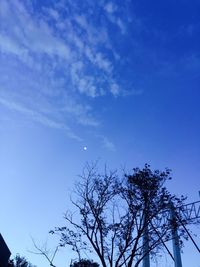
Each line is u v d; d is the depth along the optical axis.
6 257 20.02
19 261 41.72
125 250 17.72
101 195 20.12
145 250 18.28
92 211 19.45
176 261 20.09
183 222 19.02
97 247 17.84
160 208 19.38
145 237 18.81
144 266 18.78
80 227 18.95
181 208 19.47
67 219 19.39
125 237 18.27
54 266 17.39
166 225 19.05
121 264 17.30
